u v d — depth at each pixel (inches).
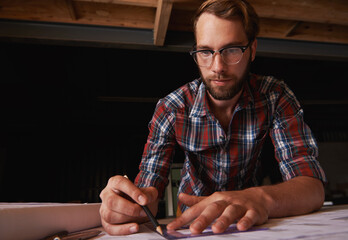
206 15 29.0
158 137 35.7
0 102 198.2
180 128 35.9
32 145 226.5
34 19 89.7
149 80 190.7
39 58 166.1
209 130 35.4
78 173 228.4
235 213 18.4
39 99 203.6
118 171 231.8
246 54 30.4
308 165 29.0
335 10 89.0
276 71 189.2
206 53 29.9
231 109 35.3
